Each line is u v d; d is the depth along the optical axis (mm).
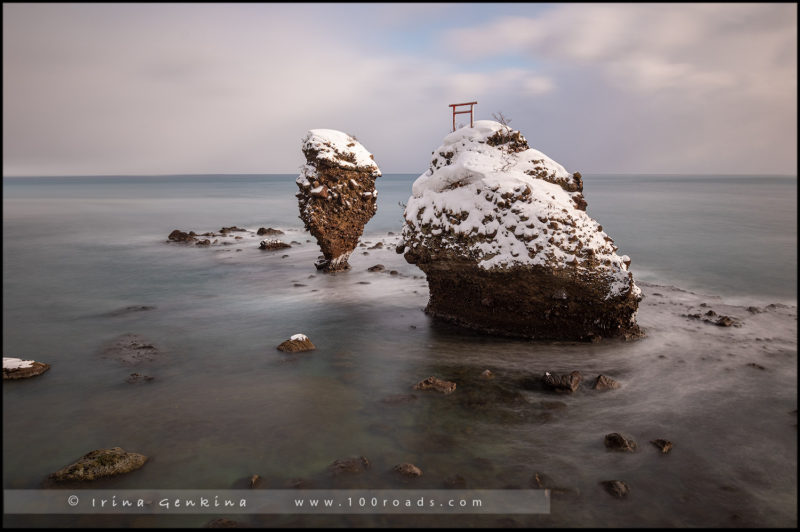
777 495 7562
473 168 15203
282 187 152000
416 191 17312
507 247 14102
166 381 11914
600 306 14102
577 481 7887
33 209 68812
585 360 13078
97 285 22938
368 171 24672
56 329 16094
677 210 54844
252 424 9789
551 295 14156
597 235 14062
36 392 11258
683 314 17641
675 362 12906
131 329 16125
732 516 7055
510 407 10469
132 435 9359
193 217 57344
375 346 14344
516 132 15867
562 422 9828
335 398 10961
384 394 11156
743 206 60094
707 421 9867
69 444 9047
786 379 11875
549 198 14094
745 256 29281
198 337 15258
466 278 15469
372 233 42469
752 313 17906
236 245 35688
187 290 21797
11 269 26891
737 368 12516
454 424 9773
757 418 9992
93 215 59781
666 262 27875
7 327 16328
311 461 8484
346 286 22203
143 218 56219
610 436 9016
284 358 13422
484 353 13680
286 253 31688
